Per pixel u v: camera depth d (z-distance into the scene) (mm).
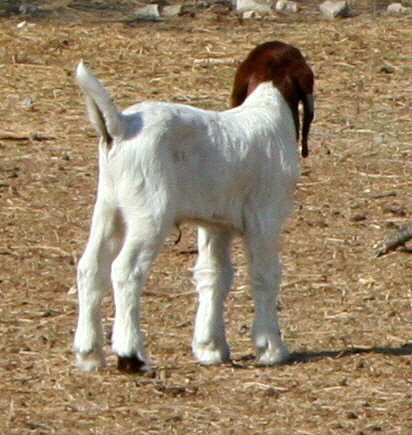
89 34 23547
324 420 9695
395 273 13812
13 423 9578
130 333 10312
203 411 9844
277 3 26359
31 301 12914
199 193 10312
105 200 10219
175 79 21062
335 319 12398
